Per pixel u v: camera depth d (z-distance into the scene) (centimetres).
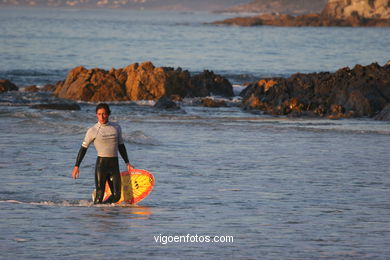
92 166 5266
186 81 13562
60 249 2536
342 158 5972
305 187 4469
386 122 9738
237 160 5747
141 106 11806
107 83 12838
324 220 3294
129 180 3700
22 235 2788
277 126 8750
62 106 10769
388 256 2500
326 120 10125
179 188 4353
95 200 3681
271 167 5397
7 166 5181
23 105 11494
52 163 5375
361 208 3697
